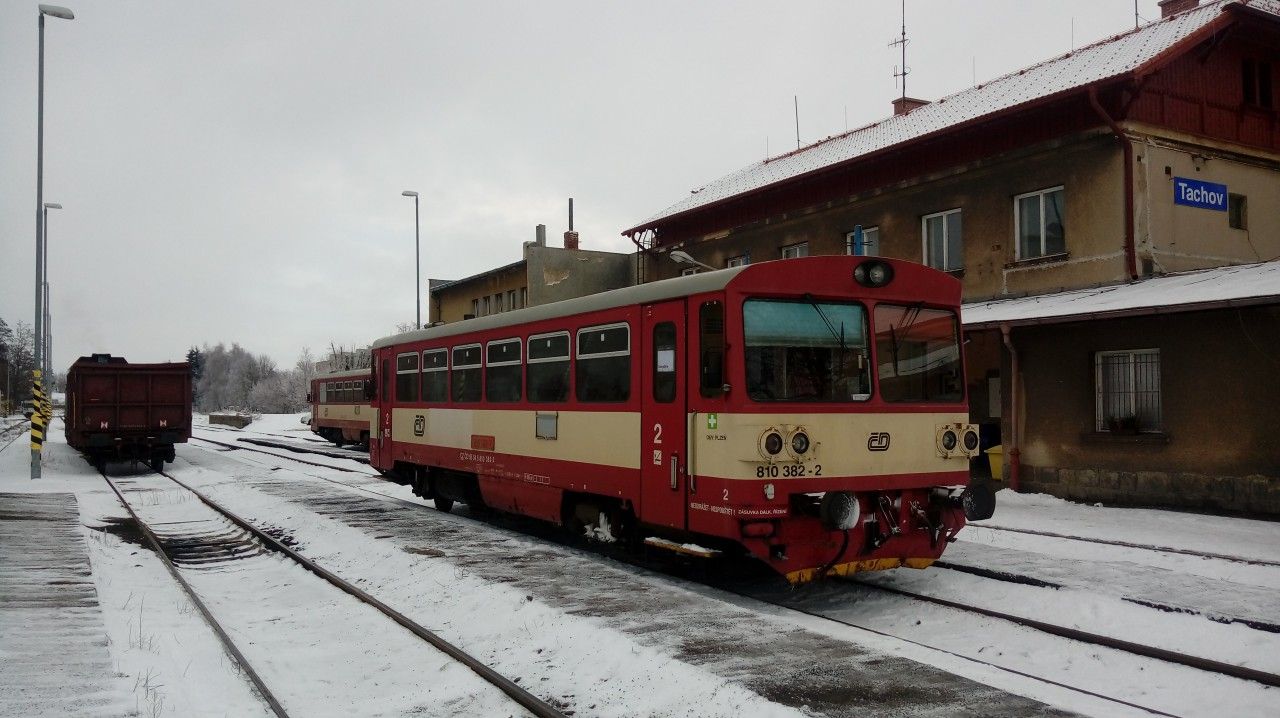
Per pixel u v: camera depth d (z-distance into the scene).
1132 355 14.32
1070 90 15.99
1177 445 13.48
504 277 36.66
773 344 8.12
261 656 7.15
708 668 6.18
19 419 85.75
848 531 8.12
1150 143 16.17
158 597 9.19
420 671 6.62
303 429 60.28
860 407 8.33
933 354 8.88
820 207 21.92
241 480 21.81
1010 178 17.75
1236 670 6.12
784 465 7.89
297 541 12.91
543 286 34.25
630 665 6.30
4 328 122.50
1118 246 15.93
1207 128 17.12
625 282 36.00
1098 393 14.77
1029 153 17.34
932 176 19.19
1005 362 16.22
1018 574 9.01
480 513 15.12
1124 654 6.65
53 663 6.44
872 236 20.91
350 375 37.47
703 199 26.89
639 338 9.41
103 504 17.58
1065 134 16.75
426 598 8.87
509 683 6.01
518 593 8.42
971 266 18.52
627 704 5.70
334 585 9.66
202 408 156.50
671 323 8.89
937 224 19.58
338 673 6.72
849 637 7.06
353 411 36.84
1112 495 14.34
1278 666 6.36
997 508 14.03
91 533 13.24
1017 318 14.76
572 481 10.64
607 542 10.73
